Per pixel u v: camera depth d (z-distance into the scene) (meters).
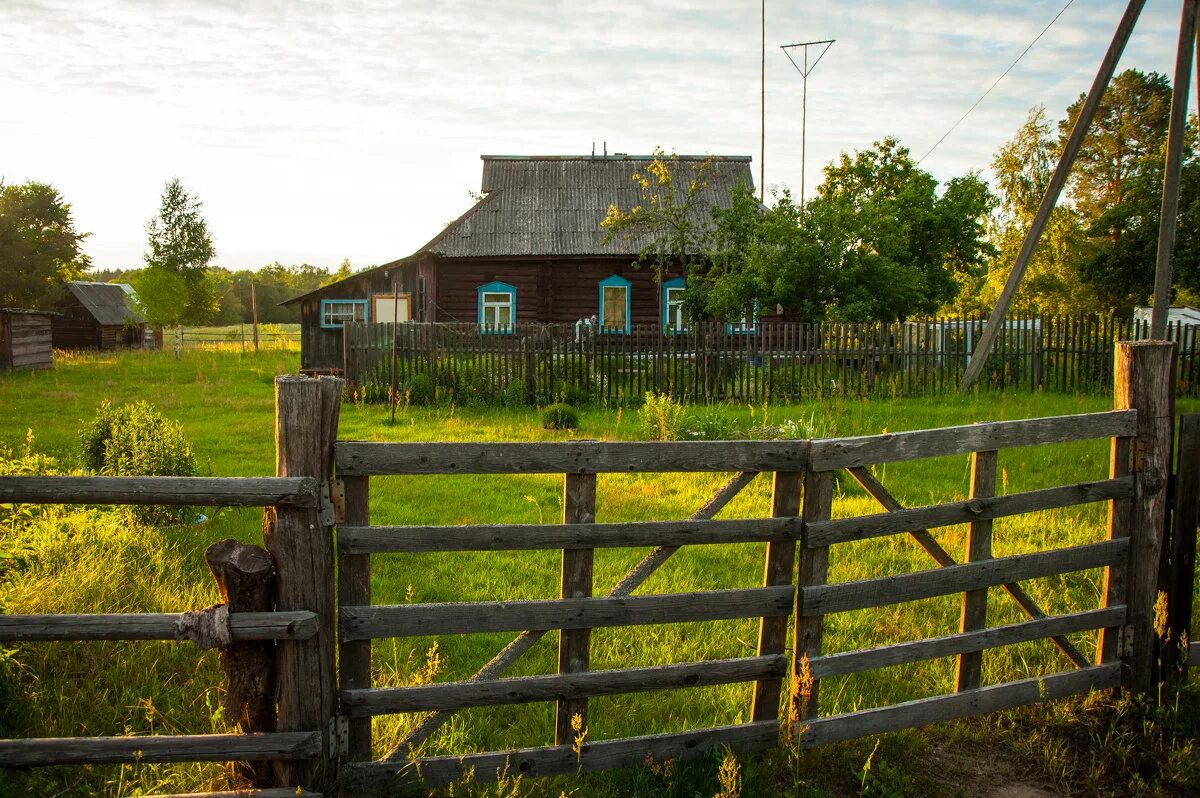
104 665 4.82
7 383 22.47
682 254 25.39
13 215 52.56
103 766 3.82
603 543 3.77
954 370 18.67
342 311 26.12
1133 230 29.83
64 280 53.81
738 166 32.59
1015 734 4.52
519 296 27.28
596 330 24.16
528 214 29.42
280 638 3.31
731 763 3.62
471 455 3.57
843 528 4.07
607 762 3.86
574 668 3.82
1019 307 39.94
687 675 3.95
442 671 5.05
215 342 53.75
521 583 6.54
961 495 9.34
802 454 3.99
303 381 3.34
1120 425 4.68
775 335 18.05
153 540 6.90
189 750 3.30
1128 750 4.32
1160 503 4.75
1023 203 40.03
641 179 27.25
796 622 4.12
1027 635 4.57
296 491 3.29
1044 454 11.45
